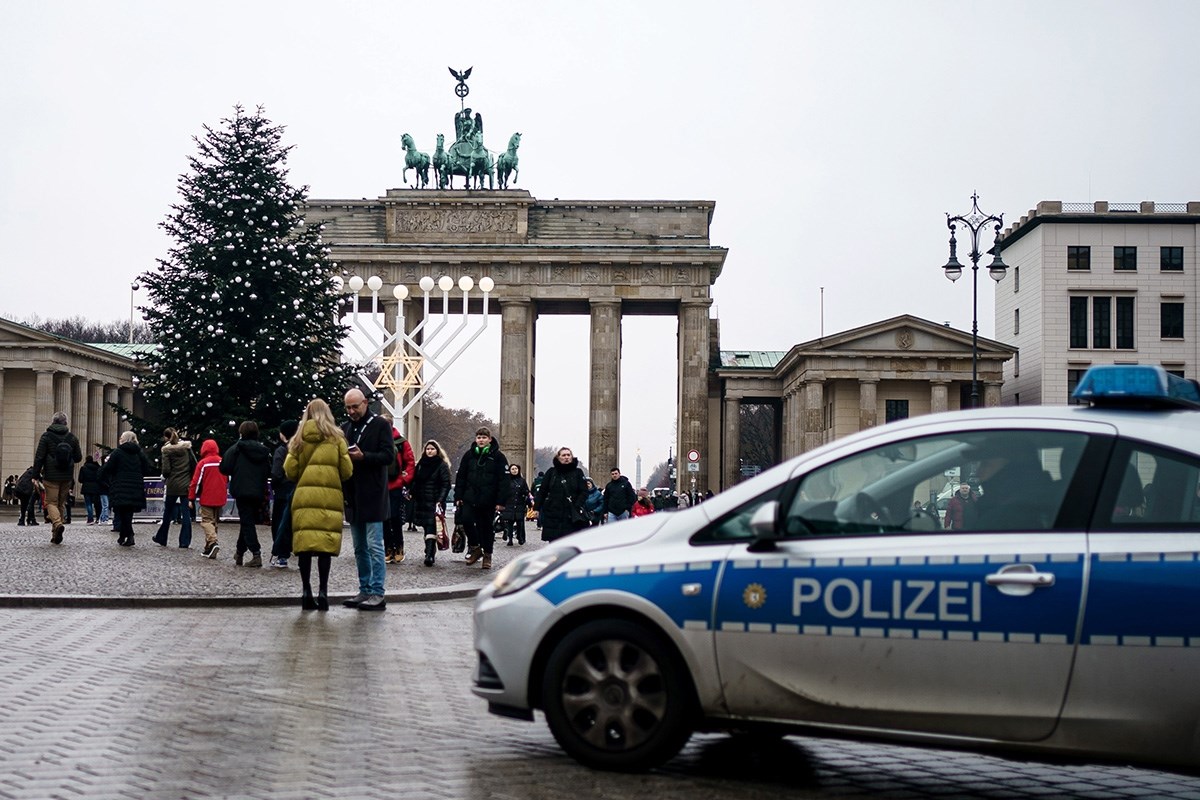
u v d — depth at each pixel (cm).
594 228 12100
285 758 1121
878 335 11481
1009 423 1052
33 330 10950
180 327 6125
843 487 1077
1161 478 991
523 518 5416
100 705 1363
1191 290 11169
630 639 1091
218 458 3534
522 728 1281
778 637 1052
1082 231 11238
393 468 3541
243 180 6244
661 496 7725
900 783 1093
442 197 12088
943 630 1006
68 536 4562
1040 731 983
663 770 1107
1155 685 952
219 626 2098
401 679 1577
